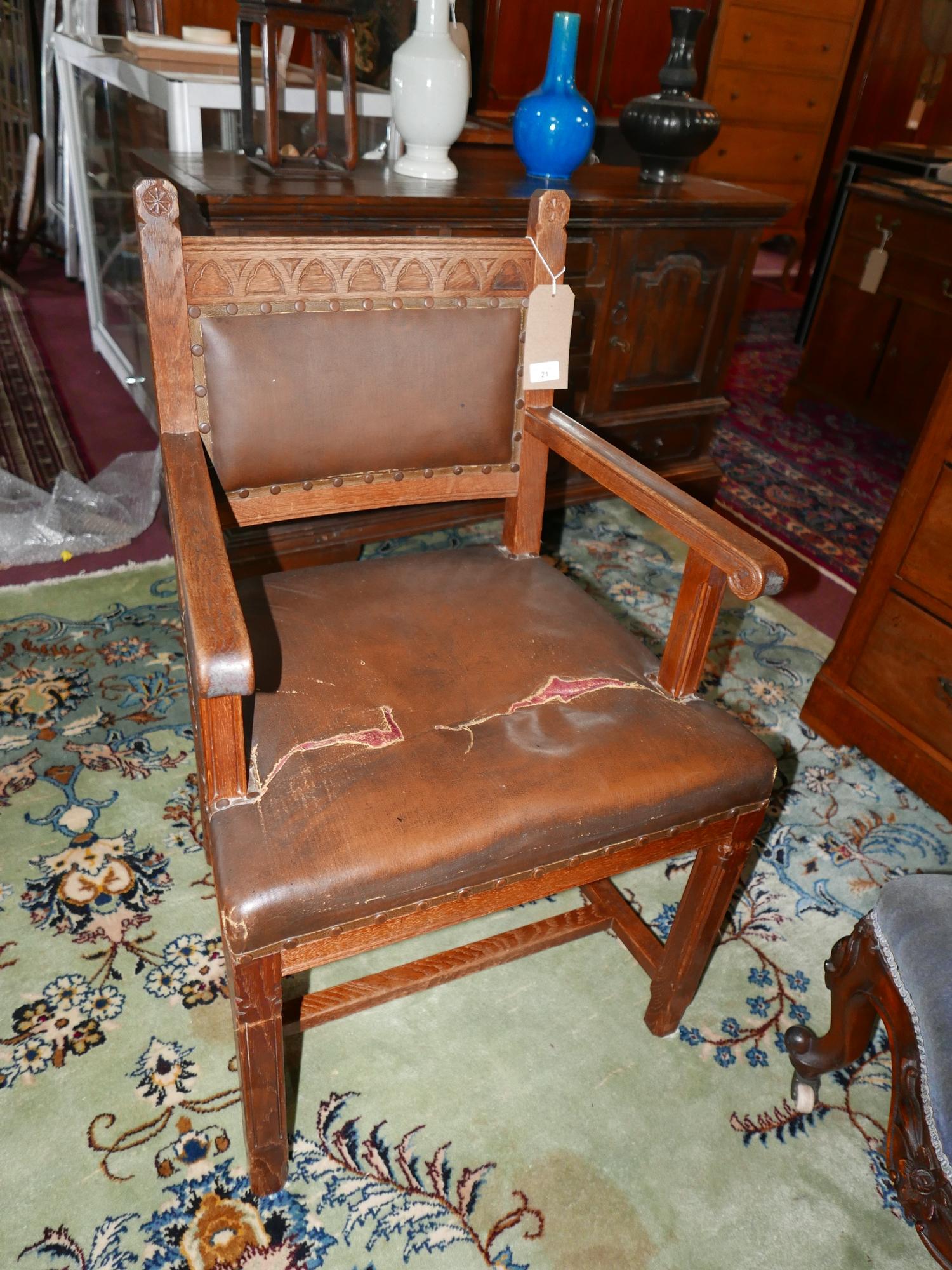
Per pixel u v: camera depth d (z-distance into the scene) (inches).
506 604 48.3
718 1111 48.4
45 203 177.8
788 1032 47.9
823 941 58.4
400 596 47.9
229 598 32.8
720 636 87.7
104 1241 40.6
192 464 40.2
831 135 199.0
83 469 104.3
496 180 80.7
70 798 62.1
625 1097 48.5
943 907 37.9
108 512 94.8
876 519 114.3
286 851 33.3
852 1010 43.1
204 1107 45.9
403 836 34.6
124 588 85.0
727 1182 45.3
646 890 60.8
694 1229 43.2
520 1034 51.1
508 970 54.7
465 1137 45.8
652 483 42.5
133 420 117.2
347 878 33.2
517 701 41.6
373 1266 40.6
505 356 48.3
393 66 75.1
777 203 89.4
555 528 102.3
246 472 44.4
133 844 59.3
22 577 85.4
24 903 54.8
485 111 102.7
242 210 62.6
